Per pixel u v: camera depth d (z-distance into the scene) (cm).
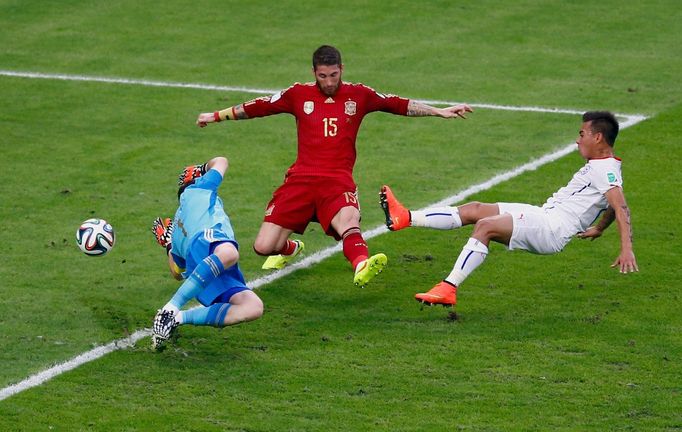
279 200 3105
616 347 2794
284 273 3322
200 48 5884
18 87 5284
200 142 4578
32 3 6638
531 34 6038
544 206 3011
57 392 2566
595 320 2952
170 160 4362
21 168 4244
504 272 3306
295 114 3111
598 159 2922
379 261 2800
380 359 2736
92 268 3331
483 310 3039
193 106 5031
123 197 3959
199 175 3003
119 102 5084
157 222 3062
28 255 3419
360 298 3134
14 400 2527
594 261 3384
